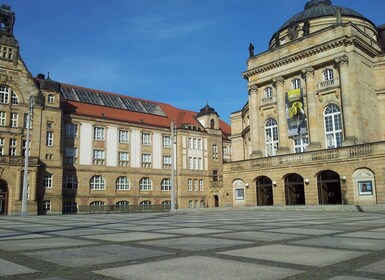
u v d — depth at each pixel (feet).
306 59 175.94
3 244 40.32
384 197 132.87
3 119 208.64
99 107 270.67
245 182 182.09
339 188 150.71
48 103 225.15
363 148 140.36
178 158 290.56
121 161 263.08
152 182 276.41
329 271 24.12
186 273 23.88
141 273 24.12
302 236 43.83
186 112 330.34
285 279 22.06
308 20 199.72
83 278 23.11
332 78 169.17
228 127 362.12
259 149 193.67
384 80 173.27
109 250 34.50
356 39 160.86
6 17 217.97
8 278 23.36
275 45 200.23
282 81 185.88
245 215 111.45
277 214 114.01
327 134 167.94
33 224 81.30
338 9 169.07
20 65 217.36
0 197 197.57
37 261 29.09
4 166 197.16
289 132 179.83
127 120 270.05
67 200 234.58
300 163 159.63
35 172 206.49
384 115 171.42
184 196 287.69
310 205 146.00
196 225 66.23
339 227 56.75
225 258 29.04
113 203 254.27
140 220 92.63
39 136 217.56
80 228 64.69
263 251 32.30
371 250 32.30
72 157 241.14
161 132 287.28
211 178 307.78
